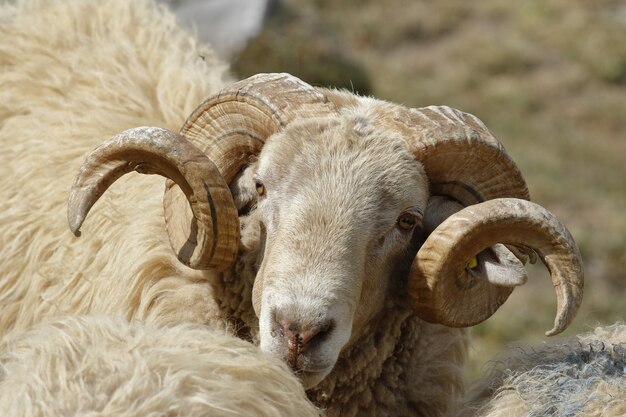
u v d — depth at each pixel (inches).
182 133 653.9
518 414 568.1
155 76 825.5
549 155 2372.0
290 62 1908.2
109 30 872.3
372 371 633.0
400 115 609.3
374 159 586.9
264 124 613.9
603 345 589.3
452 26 2965.1
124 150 584.1
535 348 638.5
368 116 610.9
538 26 2989.7
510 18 3046.3
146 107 792.9
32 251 724.7
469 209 568.1
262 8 1898.4
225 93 628.1
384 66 2699.3
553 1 3110.2
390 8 3021.7
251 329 642.2
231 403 458.6
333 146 588.4
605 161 2384.4
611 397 544.1
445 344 665.6
